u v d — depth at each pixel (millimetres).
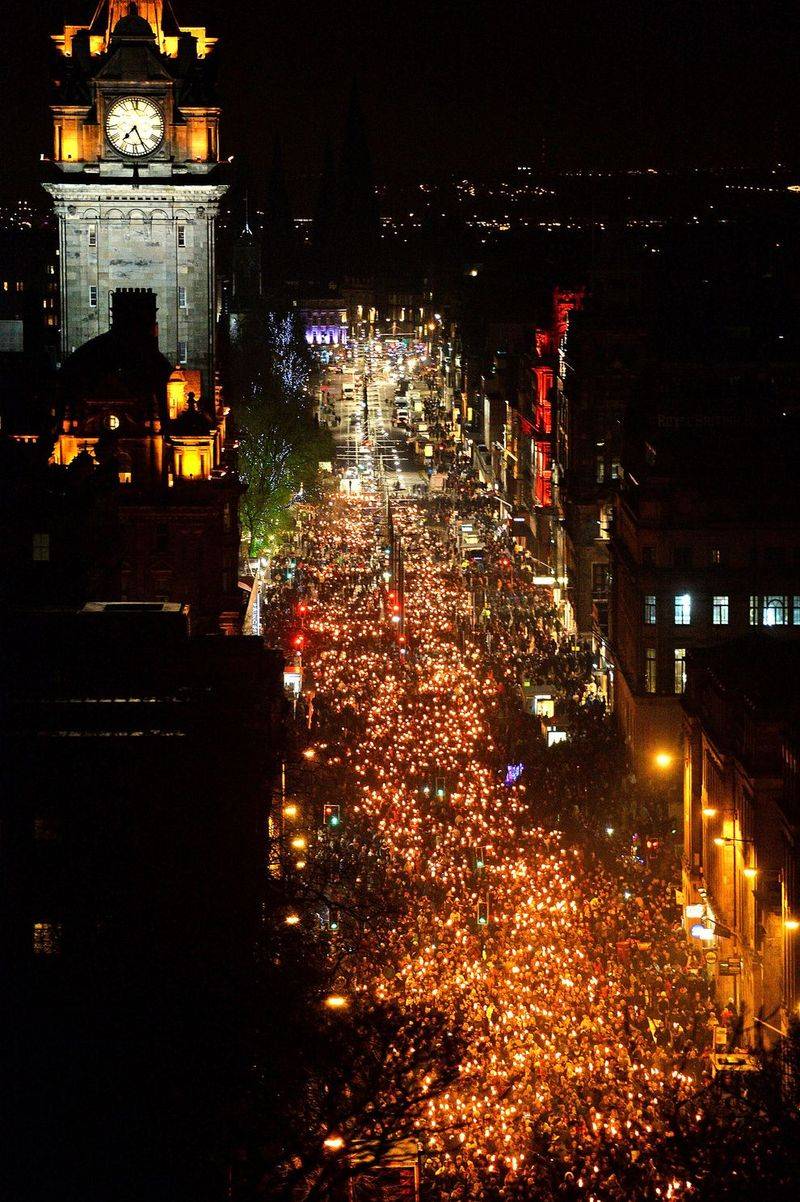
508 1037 128500
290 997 100875
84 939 108938
